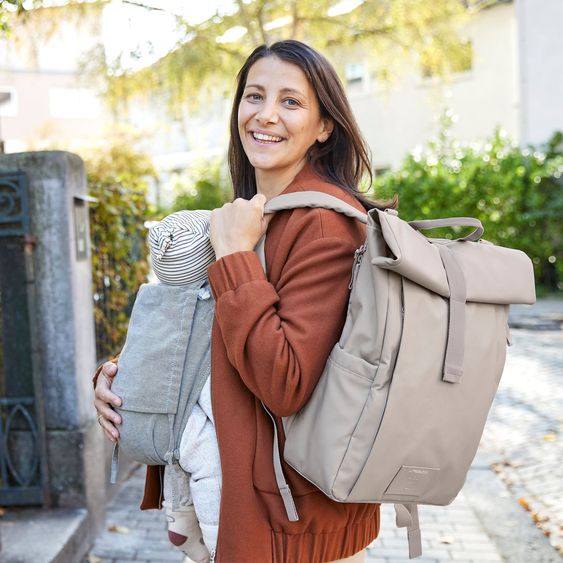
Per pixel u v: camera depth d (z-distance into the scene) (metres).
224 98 9.67
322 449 1.31
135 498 3.94
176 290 1.53
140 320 1.55
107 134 14.41
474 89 15.19
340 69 10.32
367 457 1.29
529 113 13.75
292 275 1.39
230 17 8.73
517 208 11.96
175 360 1.50
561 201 11.58
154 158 18.28
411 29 9.70
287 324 1.36
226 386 1.44
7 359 3.33
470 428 1.38
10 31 3.38
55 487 3.32
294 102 1.56
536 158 11.91
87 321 3.48
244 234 1.44
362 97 16.45
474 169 12.08
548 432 4.91
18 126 25.30
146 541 3.37
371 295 1.32
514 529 3.50
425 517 3.70
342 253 1.41
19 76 25.00
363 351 1.30
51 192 3.26
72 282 3.29
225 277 1.40
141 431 1.51
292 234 1.44
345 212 1.46
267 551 1.41
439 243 1.46
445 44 9.91
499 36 14.73
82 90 9.07
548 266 12.07
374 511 1.57
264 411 1.44
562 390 6.02
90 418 3.46
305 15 9.55
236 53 9.32
